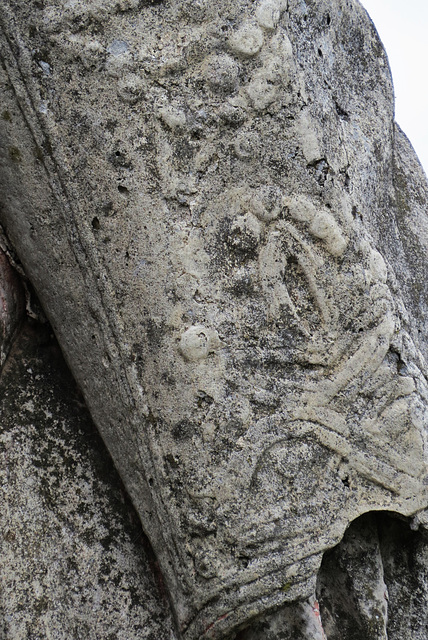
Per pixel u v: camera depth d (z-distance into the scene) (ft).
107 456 6.96
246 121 6.50
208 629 6.48
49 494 6.80
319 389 6.58
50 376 7.02
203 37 6.45
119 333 6.58
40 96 6.46
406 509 6.70
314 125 6.59
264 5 6.47
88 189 6.52
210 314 6.48
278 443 6.52
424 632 7.02
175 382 6.50
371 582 6.97
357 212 6.75
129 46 6.43
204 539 6.47
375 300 6.68
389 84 7.92
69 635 6.60
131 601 6.75
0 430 6.80
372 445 6.64
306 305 6.59
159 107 6.44
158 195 6.47
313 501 6.52
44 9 6.39
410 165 8.39
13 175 6.63
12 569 6.57
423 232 8.21
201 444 6.48
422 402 6.78
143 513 6.73
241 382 6.50
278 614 6.66
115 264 6.55
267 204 6.52
